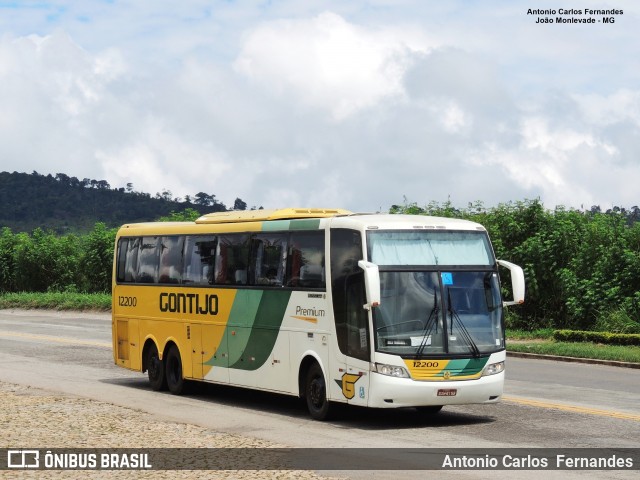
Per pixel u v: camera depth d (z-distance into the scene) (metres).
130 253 22.97
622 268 33.62
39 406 17.77
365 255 15.88
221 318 19.55
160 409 18.33
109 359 27.66
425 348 15.66
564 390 20.05
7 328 39.66
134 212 160.00
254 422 16.55
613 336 29.94
